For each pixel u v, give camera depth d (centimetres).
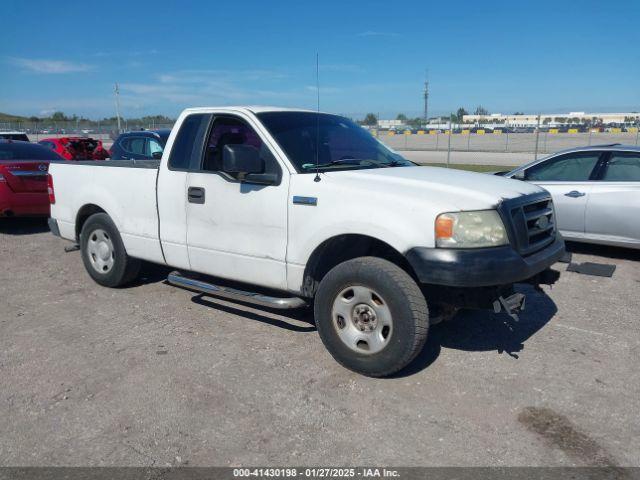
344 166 465
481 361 432
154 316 532
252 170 427
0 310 555
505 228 382
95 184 599
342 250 448
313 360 434
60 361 434
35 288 629
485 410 360
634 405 365
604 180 757
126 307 559
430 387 390
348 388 389
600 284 638
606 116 7425
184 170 506
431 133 5509
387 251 434
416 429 338
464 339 475
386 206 386
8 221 1098
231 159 421
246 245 463
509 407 363
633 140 3453
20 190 922
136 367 423
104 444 325
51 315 539
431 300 405
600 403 368
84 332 494
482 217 375
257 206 451
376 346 394
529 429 337
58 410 362
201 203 490
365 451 317
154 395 380
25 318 531
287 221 434
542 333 489
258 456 313
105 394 382
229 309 552
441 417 352
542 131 5369
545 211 438
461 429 338
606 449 317
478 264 360
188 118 517
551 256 419
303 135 477
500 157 2719
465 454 313
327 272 445
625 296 594
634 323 513
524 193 423
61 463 308
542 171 820
